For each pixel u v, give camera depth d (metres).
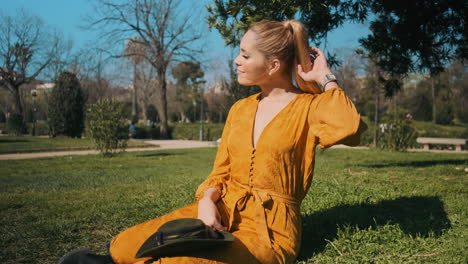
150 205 4.85
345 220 3.32
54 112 27.11
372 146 23.84
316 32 8.12
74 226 3.86
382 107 43.41
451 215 3.61
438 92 47.12
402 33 8.93
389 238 2.90
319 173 7.73
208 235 1.60
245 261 1.64
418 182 6.09
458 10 8.62
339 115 1.71
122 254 1.80
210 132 33.88
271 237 1.82
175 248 1.52
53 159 14.73
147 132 37.81
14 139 25.14
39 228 3.82
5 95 64.56
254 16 6.36
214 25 6.79
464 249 2.64
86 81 41.84
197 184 6.36
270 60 1.92
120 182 7.99
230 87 16.47
